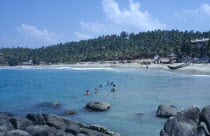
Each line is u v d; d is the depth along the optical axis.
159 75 76.88
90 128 21.22
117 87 50.59
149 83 56.00
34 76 94.94
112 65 144.88
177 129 12.54
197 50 124.19
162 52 146.12
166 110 25.62
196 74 73.44
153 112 27.42
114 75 83.94
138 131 21.28
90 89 48.66
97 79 70.69
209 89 42.72
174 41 157.50
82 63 183.50
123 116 26.34
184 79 61.75
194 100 33.09
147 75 78.44
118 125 23.23
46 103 34.12
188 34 161.75
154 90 44.38
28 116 22.83
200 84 50.31
